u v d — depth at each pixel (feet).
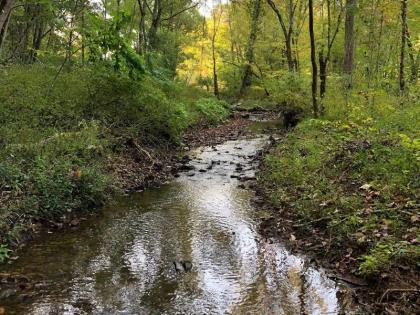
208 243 20.90
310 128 43.09
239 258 19.22
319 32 82.12
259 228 22.90
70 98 38.11
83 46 41.19
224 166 38.88
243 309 14.99
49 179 23.84
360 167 26.43
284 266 18.42
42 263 18.01
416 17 61.00
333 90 55.31
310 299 15.69
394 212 19.34
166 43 82.17
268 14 100.63
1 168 22.71
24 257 18.53
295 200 25.27
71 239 20.85
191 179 34.01
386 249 16.25
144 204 27.07
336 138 34.53
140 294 15.83
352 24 62.95
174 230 22.61
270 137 51.60
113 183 28.99
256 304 15.34
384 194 21.38
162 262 18.65
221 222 23.94
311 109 55.77
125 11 40.45
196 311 14.79
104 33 39.65
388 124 34.22
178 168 37.32
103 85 39.40
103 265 18.13
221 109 76.79
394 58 69.62
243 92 111.55
